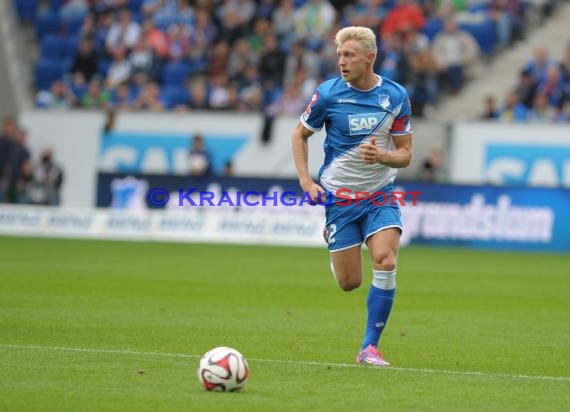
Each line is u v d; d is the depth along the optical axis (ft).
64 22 392.68
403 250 293.23
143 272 212.64
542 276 223.51
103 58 377.91
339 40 109.91
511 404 89.61
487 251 295.48
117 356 110.52
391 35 343.05
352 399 90.12
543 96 335.67
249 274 214.28
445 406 88.17
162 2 382.42
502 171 330.54
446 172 333.21
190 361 108.06
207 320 143.74
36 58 398.21
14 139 349.41
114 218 324.80
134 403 86.63
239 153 345.72
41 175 341.00
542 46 367.45
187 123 349.82
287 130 343.05
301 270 225.56
